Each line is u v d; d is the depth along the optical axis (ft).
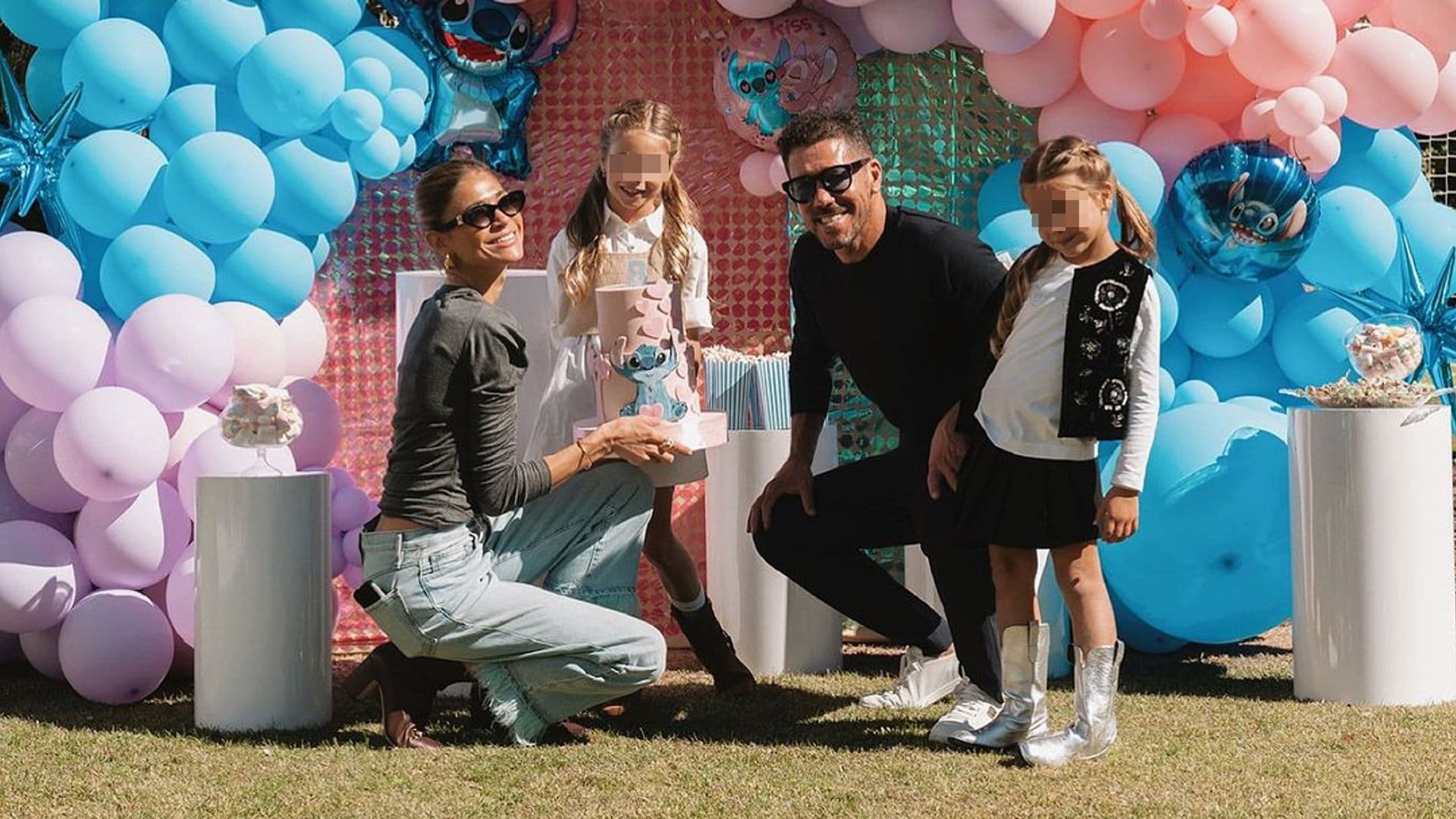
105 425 14.37
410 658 13.28
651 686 16.03
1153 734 13.52
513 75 18.03
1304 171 16.38
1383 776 12.03
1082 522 12.33
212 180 15.19
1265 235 16.39
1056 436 12.22
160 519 15.21
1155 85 16.71
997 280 13.23
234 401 14.05
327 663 14.30
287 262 16.14
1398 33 16.97
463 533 12.89
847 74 17.46
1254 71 16.48
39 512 15.83
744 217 18.54
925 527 13.32
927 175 18.38
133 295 15.29
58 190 15.47
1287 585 16.16
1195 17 16.26
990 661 13.48
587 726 14.14
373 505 16.78
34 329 14.55
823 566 14.79
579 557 13.92
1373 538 14.61
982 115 18.35
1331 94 16.43
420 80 17.34
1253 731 13.62
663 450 13.56
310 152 16.21
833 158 12.99
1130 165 16.56
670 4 18.51
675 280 14.65
